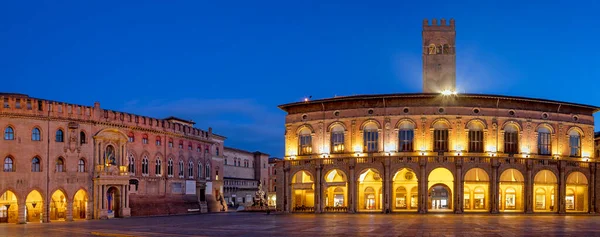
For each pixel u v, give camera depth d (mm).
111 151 89938
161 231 52312
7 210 77938
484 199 87000
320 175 87812
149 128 97938
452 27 103438
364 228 53406
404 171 87438
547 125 90188
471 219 68750
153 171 98562
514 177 86812
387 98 87312
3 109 76625
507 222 62438
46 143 80562
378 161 85125
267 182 171750
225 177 145250
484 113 87125
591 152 92750
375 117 87875
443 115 86438
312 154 91250
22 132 78188
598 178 90062
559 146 90625
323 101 90500
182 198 105688
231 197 145625
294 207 90875
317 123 91312
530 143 88688
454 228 52969
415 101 87125
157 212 96688
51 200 83125
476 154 86188
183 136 107750
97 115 87562
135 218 84375
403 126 87438
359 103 89062
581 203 90500
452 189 84812
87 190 84812
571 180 89500
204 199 113812
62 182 81688
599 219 70688
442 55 102750
